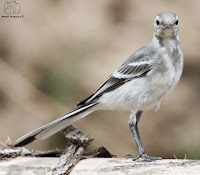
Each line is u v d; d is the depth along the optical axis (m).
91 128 12.28
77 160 7.38
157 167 6.66
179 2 15.82
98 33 15.04
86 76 13.44
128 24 15.39
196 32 14.83
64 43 14.70
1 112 13.01
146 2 16.00
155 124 12.41
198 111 12.72
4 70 13.98
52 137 10.30
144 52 8.16
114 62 13.78
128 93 8.15
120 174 6.50
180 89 13.38
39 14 15.75
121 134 12.39
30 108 12.98
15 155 7.87
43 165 7.30
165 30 7.83
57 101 13.18
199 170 6.31
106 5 16.12
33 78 13.78
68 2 16.27
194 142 12.00
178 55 7.96
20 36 15.05
